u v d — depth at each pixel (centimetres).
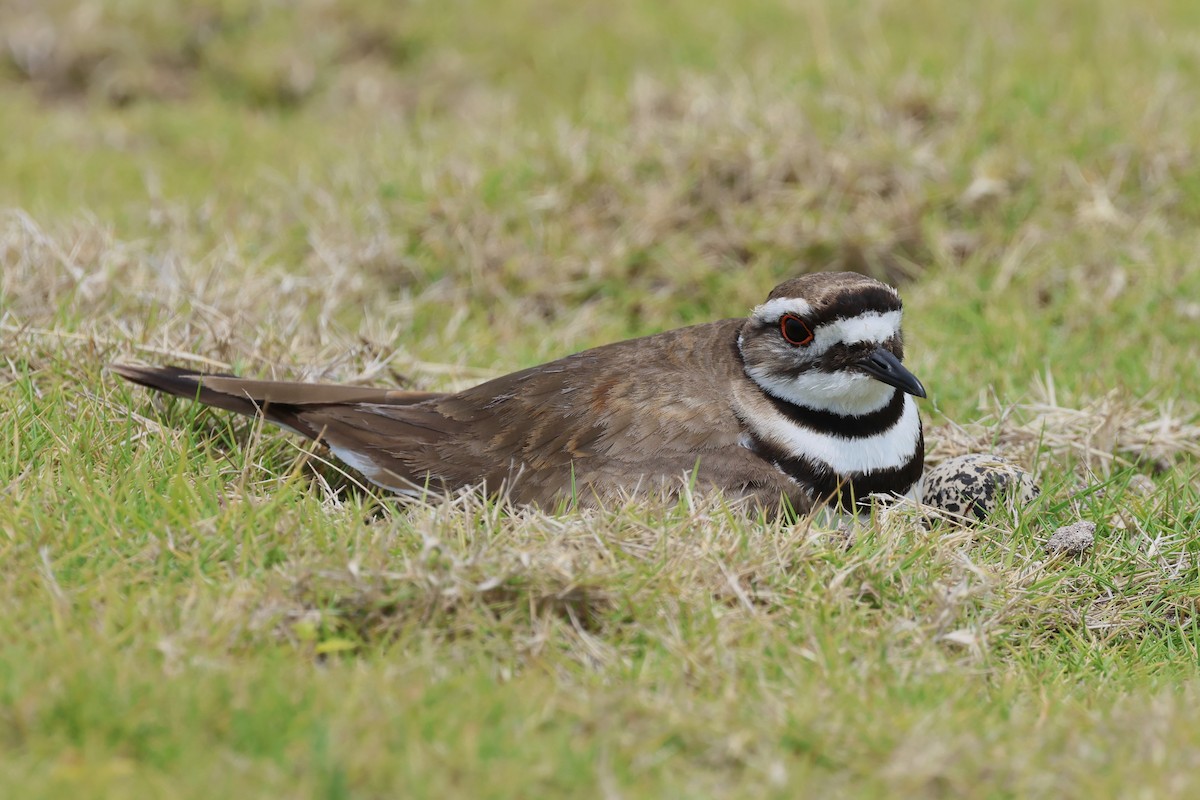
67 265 1343
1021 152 1678
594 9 2269
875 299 1032
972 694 855
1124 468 1209
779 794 723
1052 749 776
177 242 1557
